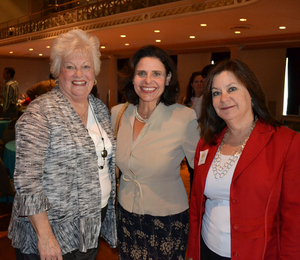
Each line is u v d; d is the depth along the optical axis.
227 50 11.77
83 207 1.50
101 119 1.75
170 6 7.35
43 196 1.36
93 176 1.53
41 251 1.37
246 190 1.31
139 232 1.74
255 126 1.41
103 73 18.30
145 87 1.73
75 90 1.54
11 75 8.16
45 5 16.77
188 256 1.62
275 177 1.27
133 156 1.74
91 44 1.59
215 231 1.43
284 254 1.28
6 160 3.86
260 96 1.40
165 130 1.72
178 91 1.83
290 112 11.48
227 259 1.39
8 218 3.60
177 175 1.77
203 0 6.63
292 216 1.26
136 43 11.93
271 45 10.79
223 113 1.41
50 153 1.42
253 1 5.71
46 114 1.42
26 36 13.35
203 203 1.58
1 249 2.92
